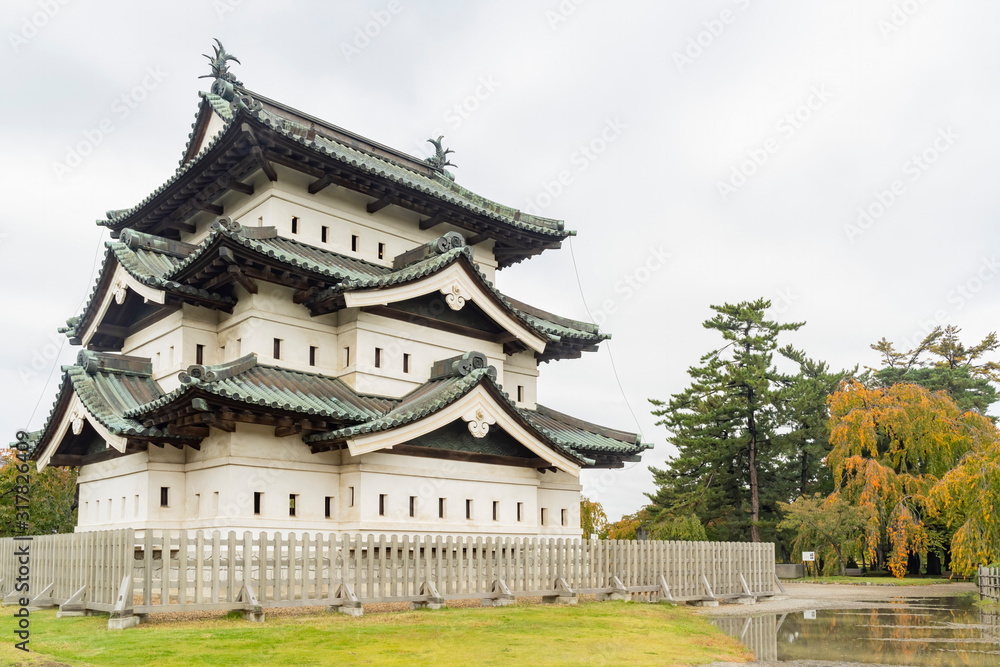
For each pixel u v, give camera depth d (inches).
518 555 932.6
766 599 1245.1
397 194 1134.4
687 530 2062.0
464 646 603.8
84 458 1074.1
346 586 780.0
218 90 1207.6
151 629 639.1
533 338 1150.3
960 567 1534.2
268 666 504.7
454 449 1007.0
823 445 2714.1
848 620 948.0
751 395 2652.6
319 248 1096.8
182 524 936.3
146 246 1084.5
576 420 1258.0
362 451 877.8
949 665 605.3
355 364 1006.4
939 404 2096.5
